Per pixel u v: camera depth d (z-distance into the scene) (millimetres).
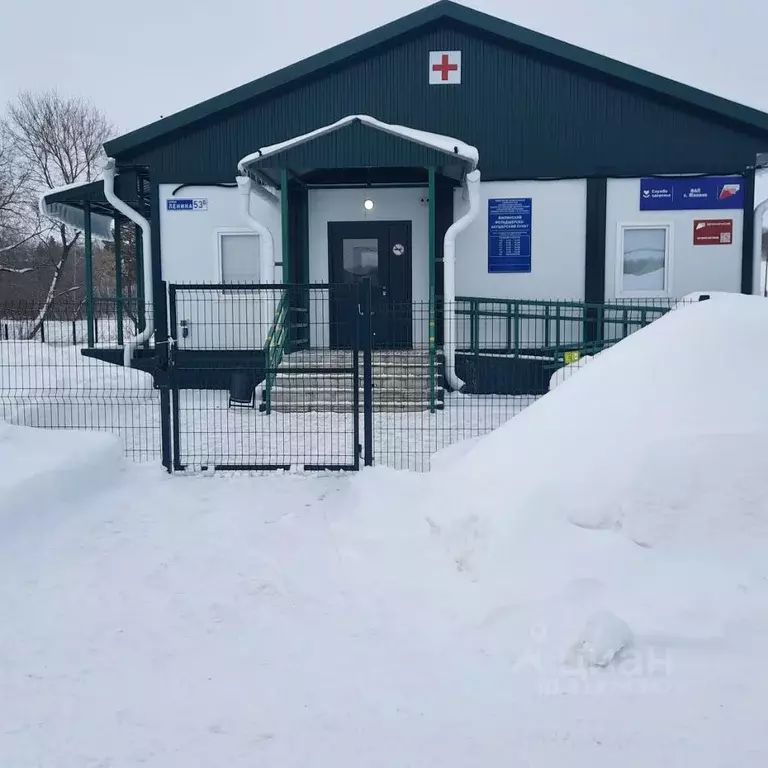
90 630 4113
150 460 7992
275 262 13547
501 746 2969
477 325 12781
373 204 13609
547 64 12969
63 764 2910
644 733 3014
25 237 36375
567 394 5801
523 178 13117
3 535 5332
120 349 13898
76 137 38406
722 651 3561
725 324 5449
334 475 7309
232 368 7473
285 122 13359
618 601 3969
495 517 4809
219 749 2996
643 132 12906
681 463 4523
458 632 4012
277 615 4293
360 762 2887
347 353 12055
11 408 9398
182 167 13484
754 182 12852
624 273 13156
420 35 13125
